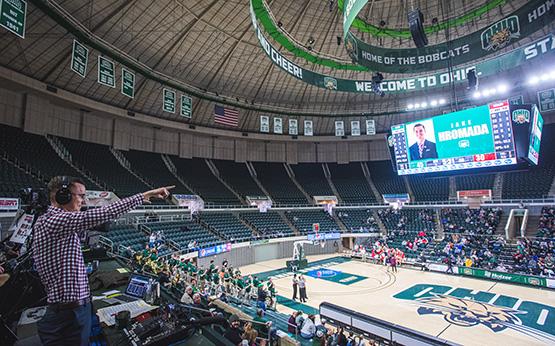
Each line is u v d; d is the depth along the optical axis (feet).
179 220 88.02
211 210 95.91
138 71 74.18
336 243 110.63
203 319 14.38
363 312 47.24
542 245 73.51
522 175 102.27
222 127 117.29
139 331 12.26
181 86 86.28
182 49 78.54
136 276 18.44
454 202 103.76
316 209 122.31
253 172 129.08
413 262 80.33
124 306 15.60
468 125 35.73
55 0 54.95
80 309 6.93
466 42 42.80
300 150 138.82
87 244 31.89
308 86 107.65
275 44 83.35
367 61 44.80
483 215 95.45
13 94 71.31
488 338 36.99
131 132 99.91
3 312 12.05
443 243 86.58
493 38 40.34
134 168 95.91
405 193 120.78
